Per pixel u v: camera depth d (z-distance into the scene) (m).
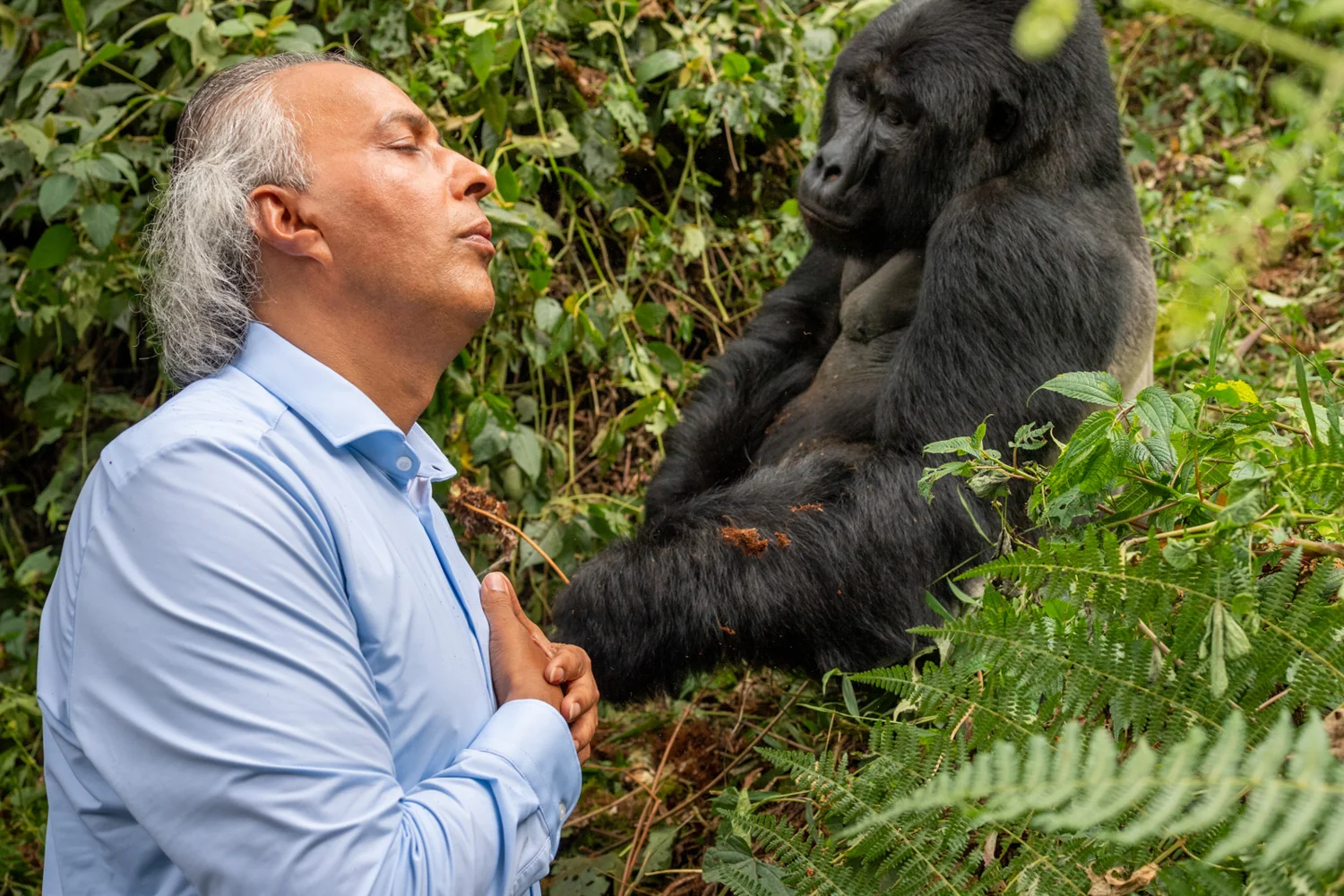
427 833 1.32
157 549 1.29
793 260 4.11
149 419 1.41
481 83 3.53
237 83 1.63
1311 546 1.47
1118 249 2.85
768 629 2.62
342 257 1.52
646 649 2.65
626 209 3.88
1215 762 1.02
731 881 1.95
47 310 3.66
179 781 1.25
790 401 3.34
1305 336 3.72
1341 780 0.96
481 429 3.35
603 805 2.88
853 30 4.35
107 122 3.48
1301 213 4.31
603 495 3.66
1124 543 1.72
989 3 2.85
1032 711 1.50
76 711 1.30
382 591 1.43
